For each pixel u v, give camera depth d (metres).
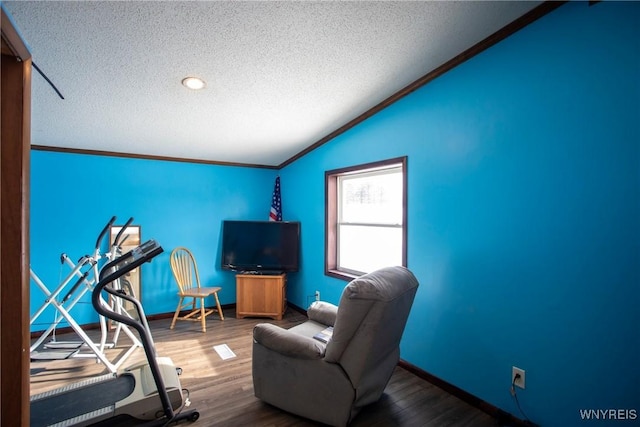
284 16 1.64
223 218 4.36
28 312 1.20
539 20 1.75
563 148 1.65
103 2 1.46
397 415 1.98
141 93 2.34
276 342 1.92
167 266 3.96
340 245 3.65
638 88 1.41
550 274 1.71
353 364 1.72
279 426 1.89
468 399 2.11
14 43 1.05
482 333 2.05
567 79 1.64
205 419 1.95
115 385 2.04
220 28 1.69
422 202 2.48
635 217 1.42
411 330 2.57
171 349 3.01
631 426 1.44
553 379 1.70
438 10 1.69
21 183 1.14
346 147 3.31
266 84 2.34
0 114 1.10
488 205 2.02
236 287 4.07
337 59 2.08
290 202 4.46
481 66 2.05
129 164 3.75
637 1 1.41
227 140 3.51
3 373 1.13
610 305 1.50
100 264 3.54
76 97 2.34
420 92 2.49
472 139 2.11
